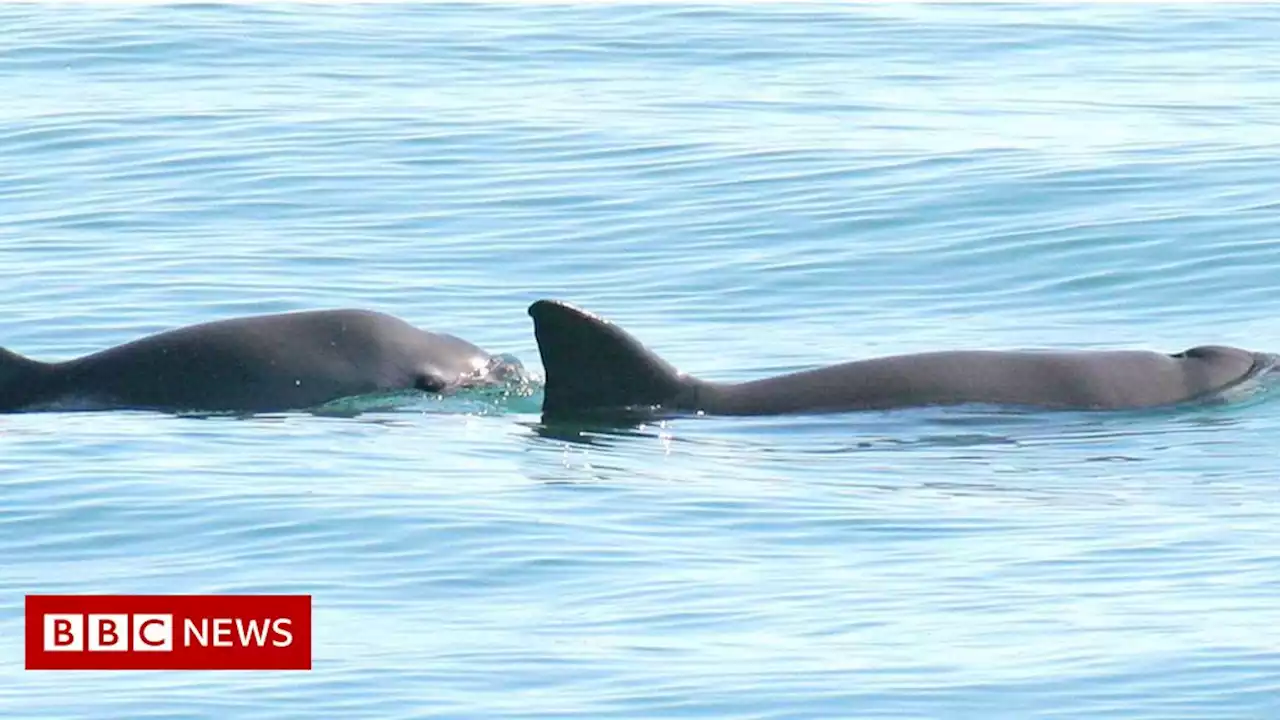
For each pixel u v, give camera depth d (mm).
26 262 53406
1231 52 82875
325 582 30188
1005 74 78062
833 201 57906
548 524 32844
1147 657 26875
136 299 50156
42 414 40594
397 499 33906
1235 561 30969
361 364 41875
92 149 64750
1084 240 54000
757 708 25438
